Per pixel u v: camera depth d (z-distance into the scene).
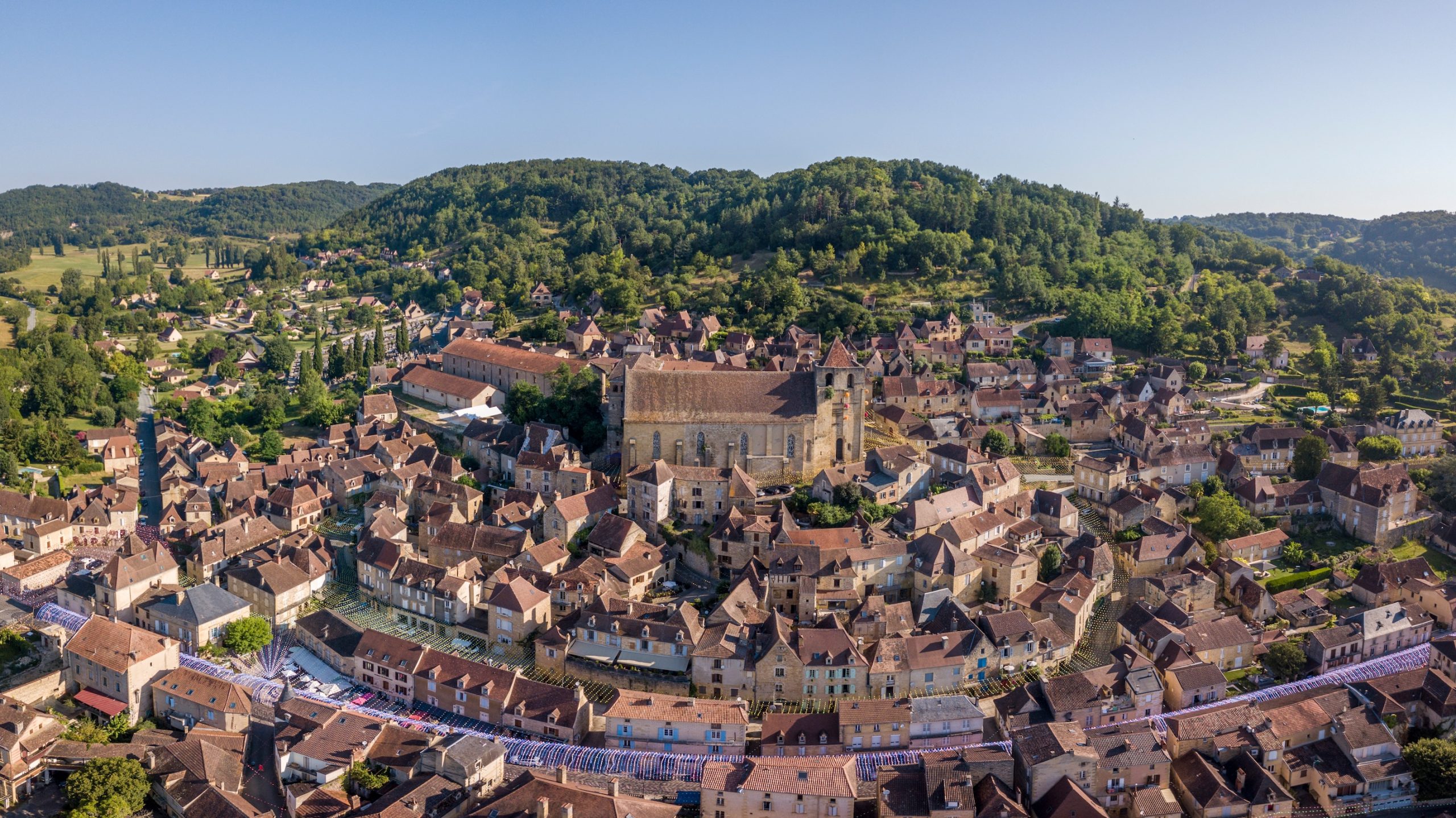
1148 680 159.38
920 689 164.62
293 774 143.25
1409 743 158.38
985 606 182.88
